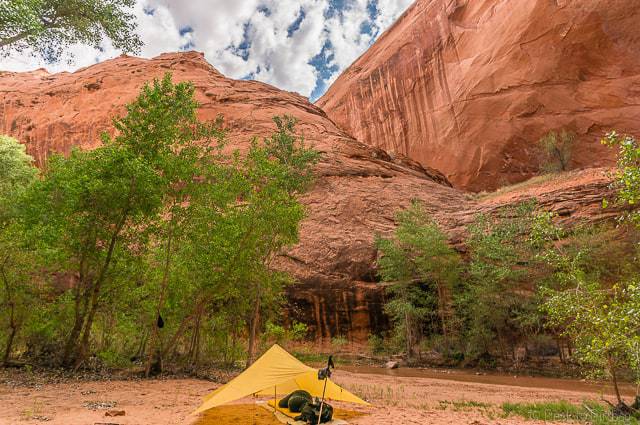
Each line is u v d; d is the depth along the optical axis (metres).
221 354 21.92
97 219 15.30
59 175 15.62
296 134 46.03
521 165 46.69
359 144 47.78
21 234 15.70
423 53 58.78
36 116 60.22
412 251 29.89
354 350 30.50
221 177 17.48
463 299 25.70
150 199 15.35
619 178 7.53
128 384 13.02
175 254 17.48
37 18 14.66
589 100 42.69
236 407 9.52
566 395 14.41
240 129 47.06
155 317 16.23
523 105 46.12
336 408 10.04
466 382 18.52
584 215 27.61
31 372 14.42
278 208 17.53
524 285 25.02
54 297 17.08
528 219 26.48
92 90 59.75
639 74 40.44
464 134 51.44
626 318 8.38
